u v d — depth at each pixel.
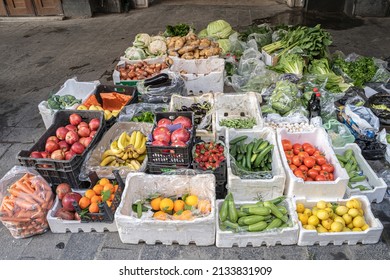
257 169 2.65
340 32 6.75
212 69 4.46
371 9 7.66
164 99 3.67
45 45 6.60
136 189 2.48
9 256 2.30
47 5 8.37
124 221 2.20
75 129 2.93
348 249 2.25
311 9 8.36
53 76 5.18
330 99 3.53
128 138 2.87
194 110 3.31
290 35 4.61
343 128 3.11
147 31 7.25
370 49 5.79
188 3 9.52
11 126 3.89
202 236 2.25
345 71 4.25
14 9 8.45
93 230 2.45
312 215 2.28
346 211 2.30
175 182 2.46
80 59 5.81
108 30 7.42
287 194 2.48
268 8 8.78
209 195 2.42
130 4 9.10
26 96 4.59
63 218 2.38
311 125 3.01
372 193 2.55
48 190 2.46
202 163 2.52
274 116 3.22
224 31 5.21
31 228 2.38
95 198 2.36
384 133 3.16
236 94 3.41
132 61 4.45
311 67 4.25
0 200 2.41
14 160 3.30
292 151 2.78
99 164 2.77
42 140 2.84
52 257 2.28
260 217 2.24
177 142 2.49
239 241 2.25
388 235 2.35
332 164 2.60
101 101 3.75
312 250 2.25
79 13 8.41
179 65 4.46
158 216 2.25
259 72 4.26
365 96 3.63
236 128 3.03
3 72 5.41
